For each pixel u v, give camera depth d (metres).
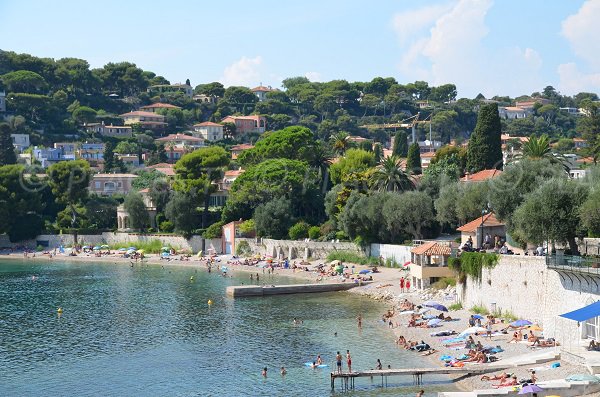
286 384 81.19
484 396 67.19
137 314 126.06
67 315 126.62
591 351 75.81
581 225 91.38
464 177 182.88
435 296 122.06
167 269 193.25
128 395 79.62
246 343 101.12
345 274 156.88
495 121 180.75
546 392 66.06
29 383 84.81
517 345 86.38
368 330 105.75
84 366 91.62
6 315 127.50
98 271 192.50
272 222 198.25
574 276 80.75
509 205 116.75
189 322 117.44
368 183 179.88
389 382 79.88
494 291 101.19
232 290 142.75
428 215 155.38
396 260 156.75
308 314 120.81
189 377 85.44
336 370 85.50
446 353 88.69
